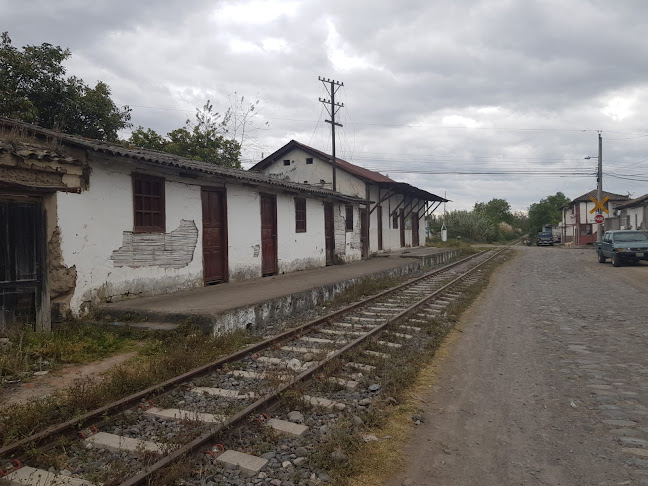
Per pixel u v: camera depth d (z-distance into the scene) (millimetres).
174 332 7316
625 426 4379
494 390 5430
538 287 14758
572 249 40875
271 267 14406
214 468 3580
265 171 25438
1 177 6809
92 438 4062
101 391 4816
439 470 3654
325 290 11727
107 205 8562
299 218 16312
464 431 4344
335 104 23266
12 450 3689
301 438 4121
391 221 27344
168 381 5199
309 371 5570
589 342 7586
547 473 3580
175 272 10242
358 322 9000
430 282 15703
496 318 9734
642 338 7762
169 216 10086
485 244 56656
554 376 5887
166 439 3955
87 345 6789
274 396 4812
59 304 7684
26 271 7336
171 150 25344
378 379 5668
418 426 4469
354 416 4543
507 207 97125
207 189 11383
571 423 4484
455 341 7789
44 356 6414
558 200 81938
